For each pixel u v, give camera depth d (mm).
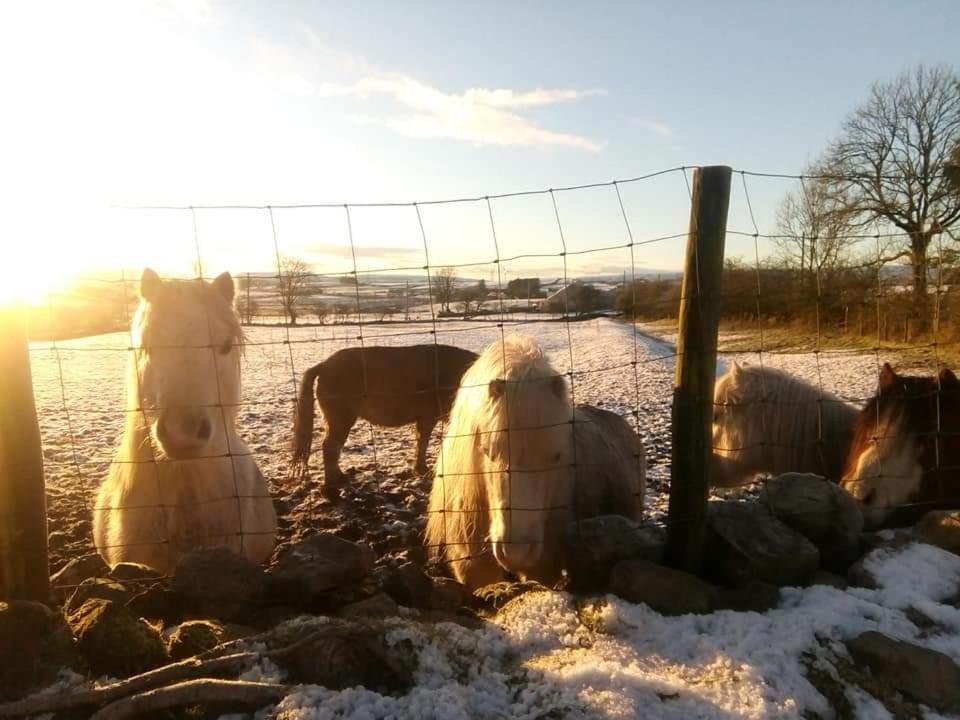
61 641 2025
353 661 1980
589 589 2744
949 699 2012
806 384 4711
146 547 3129
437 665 2014
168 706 1790
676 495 2770
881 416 3484
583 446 3637
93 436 8898
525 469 2877
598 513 3613
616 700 1875
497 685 2000
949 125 24688
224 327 3141
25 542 2223
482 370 3244
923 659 2074
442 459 3633
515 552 2895
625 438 4402
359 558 2576
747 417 4727
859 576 2680
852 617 2334
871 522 3305
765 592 2514
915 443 3330
